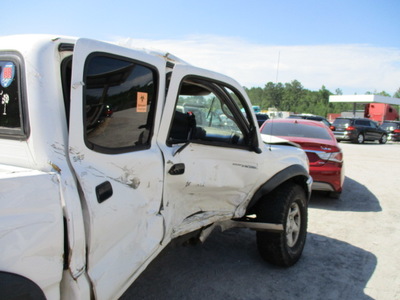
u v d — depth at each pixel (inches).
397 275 151.5
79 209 68.0
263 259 153.4
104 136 80.0
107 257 77.7
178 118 118.3
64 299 67.4
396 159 563.5
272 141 178.9
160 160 95.0
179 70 101.0
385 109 1508.4
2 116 74.4
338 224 221.3
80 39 72.6
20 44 74.1
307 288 137.7
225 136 126.3
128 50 84.5
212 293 130.7
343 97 1601.9
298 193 152.6
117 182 80.4
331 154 259.3
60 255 64.0
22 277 57.3
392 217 238.7
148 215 91.7
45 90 71.0
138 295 127.6
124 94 85.0
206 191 116.1
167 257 160.2
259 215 144.6
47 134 69.5
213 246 174.2
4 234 55.0
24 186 59.0
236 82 126.5
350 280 145.8
